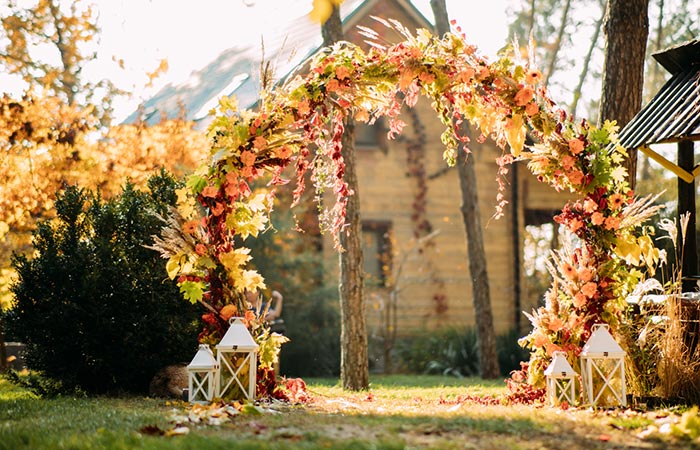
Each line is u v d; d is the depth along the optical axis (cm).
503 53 869
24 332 999
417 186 2170
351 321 1229
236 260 841
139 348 1000
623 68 1066
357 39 2039
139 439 560
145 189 1359
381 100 877
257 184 1820
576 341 845
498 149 2225
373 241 2145
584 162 850
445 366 1906
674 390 824
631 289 858
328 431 586
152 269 1022
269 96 863
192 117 2314
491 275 2198
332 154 876
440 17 1705
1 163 1460
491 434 583
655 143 908
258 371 865
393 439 549
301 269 1841
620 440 560
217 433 591
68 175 1495
